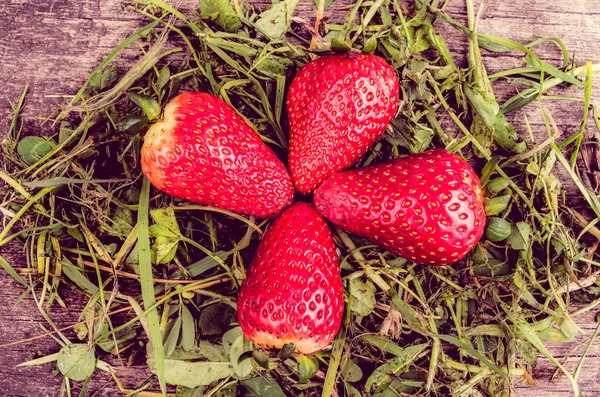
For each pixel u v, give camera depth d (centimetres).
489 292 24
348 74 21
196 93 21
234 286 23
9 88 23
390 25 23
